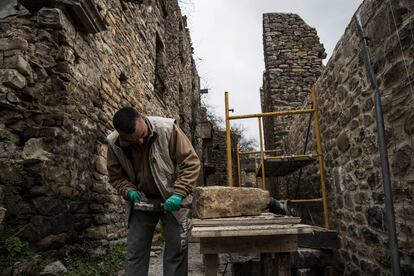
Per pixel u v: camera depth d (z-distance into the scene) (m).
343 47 3.55
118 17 5.14
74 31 3.47
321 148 4.49
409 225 2.28
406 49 2.25
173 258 2.09
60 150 3.02
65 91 3.17
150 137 2.01
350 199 3.43
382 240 2.72
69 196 3.13
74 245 3.21
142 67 6.40
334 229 4.01
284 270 2.32
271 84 8.87
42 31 3.16
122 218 4.58
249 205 2.63
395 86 2.42
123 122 1.82
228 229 2.13
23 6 3.23
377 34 2.65
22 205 2.75
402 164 2.36
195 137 13.46
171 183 2.10
